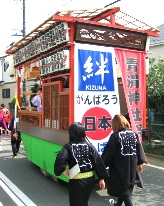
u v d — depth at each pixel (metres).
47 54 6.40
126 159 4.02
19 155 9.76
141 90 6.07
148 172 7.28
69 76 5.43
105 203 5.09
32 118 7.70
